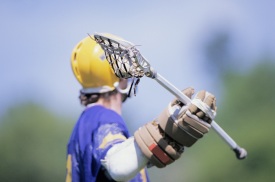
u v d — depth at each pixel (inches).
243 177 1872.5
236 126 2014.0
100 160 404.8
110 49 381.7
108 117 418.0
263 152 1871.3
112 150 399.9
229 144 431.8
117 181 396.8
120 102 434.3
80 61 432.8
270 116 1999.3
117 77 426.3
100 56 429.4
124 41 378.9
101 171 405.7
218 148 1887.3
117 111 432.5
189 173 1862.7
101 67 428.1
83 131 419.8
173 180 1854.1
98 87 430.9
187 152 1899.6
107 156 399.5
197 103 383.6
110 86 430.9
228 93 2117.4
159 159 387.5
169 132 385.7
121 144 397.4
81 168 419.2
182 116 385.1
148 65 382.0
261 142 1882.4
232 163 1863.9
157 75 385.4
